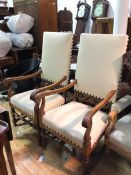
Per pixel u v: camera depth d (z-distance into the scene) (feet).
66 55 5.74
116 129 4.13
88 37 5.07
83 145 3.96
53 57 6.11
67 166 4.97
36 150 5.60
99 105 4.24
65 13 10.92
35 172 4.83
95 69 4.98
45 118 4.87
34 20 9.70
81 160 4.60
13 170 4.17
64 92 5.88
